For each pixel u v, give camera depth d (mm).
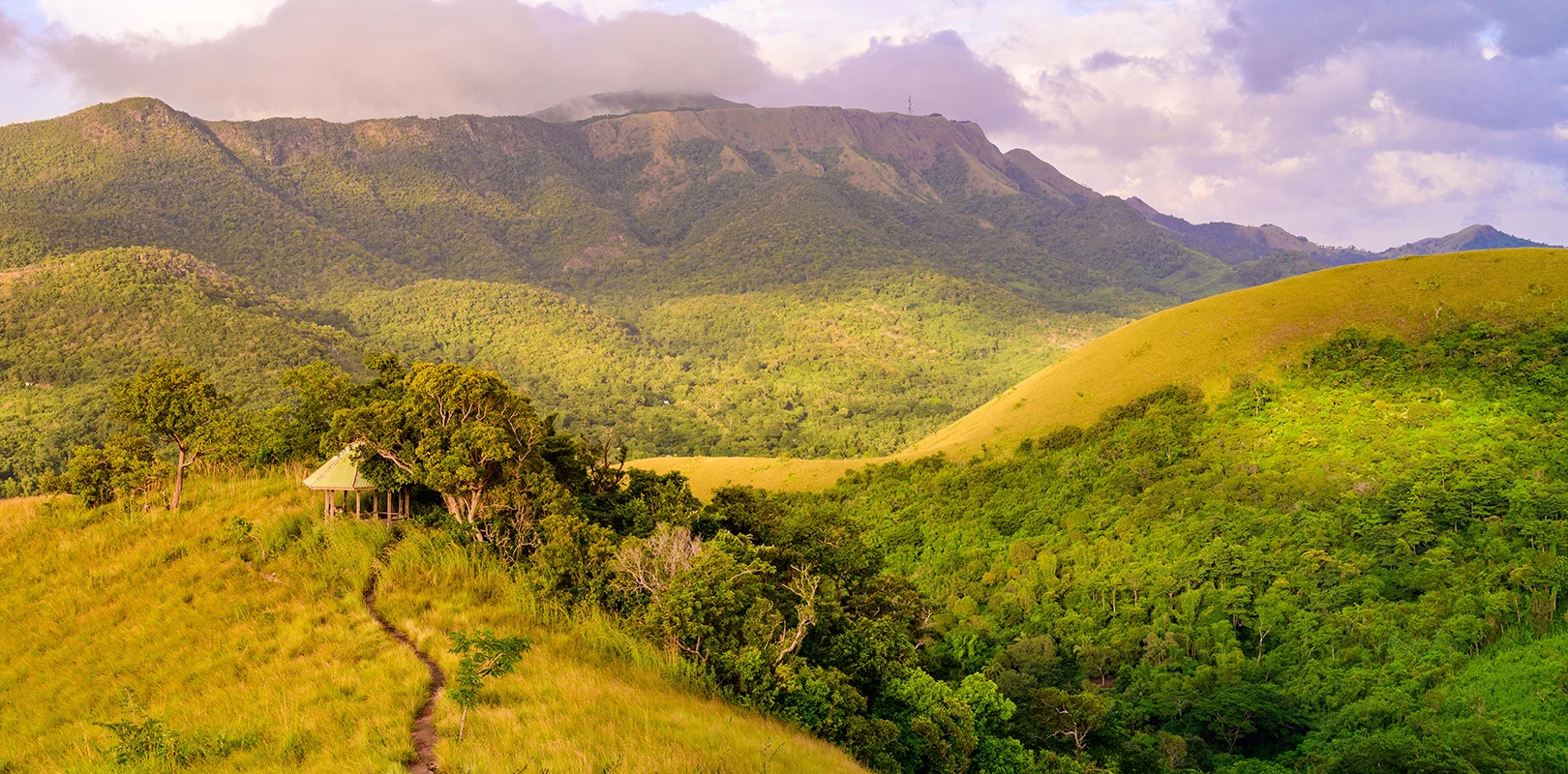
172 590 37719
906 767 34094
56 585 40312
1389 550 83375
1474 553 80188
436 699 25188
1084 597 87250
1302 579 82625
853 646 39938
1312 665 73625
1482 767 58438
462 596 35344
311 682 26891
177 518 46969
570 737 21828
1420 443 97062
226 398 52281
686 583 34281
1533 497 83688
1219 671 73312
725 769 21578
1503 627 73312
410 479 44594
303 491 50062
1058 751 54531
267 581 37812
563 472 50344
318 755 21203
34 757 26547
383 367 59750
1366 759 60312
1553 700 63688
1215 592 83125
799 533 50188
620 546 38469
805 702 32125
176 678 30250
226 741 22828
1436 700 66188
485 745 20766
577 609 35562
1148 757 58094
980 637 82438
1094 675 77812
